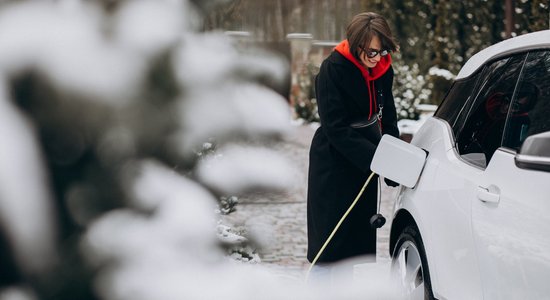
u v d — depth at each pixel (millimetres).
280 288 1625
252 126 1506
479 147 4375
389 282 1790
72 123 1286
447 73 17953
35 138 1239
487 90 4613
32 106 1257
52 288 1286
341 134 5109
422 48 19016
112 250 1343
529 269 3422
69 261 1322
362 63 5141
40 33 1259
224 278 1489
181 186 1438
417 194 4844
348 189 5289
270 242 1918
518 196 3611
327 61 5219
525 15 13180
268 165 1559
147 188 1397
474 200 4031
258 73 1559
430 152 4980
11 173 1155
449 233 4277
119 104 1301
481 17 17406
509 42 4664
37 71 1238
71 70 1249
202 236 1411
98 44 1303
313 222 5410
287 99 1602
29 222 1158
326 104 5160
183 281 1373
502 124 4203
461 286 4109
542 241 3324
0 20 1264
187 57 1418
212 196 1546
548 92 3895
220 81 1468
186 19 1458
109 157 1366
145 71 1343
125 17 1354
